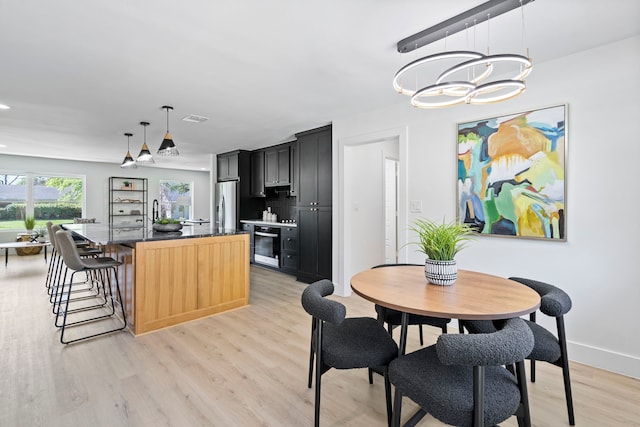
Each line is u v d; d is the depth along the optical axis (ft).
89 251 12.44
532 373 6.95
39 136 16.53
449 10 5.96
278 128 15.01
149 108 11.84
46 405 6.00
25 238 22.72
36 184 24.68
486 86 5.46
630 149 7.06
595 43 7.23
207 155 23.00
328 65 8.27
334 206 13.69
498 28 6.55
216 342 8.82
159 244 9.68
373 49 7.43
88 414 5.77
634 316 7.07
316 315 4.95
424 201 10.50
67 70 8.52
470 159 9.45
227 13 6.02
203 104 11.41
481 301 4.86
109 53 7.57
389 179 17.04
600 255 7.44
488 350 3.51
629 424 5.60
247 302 12.00
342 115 12.84
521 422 4.31
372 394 6.57
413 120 10.84
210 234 10.98
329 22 6.33
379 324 6.23
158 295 9.66
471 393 3.88
